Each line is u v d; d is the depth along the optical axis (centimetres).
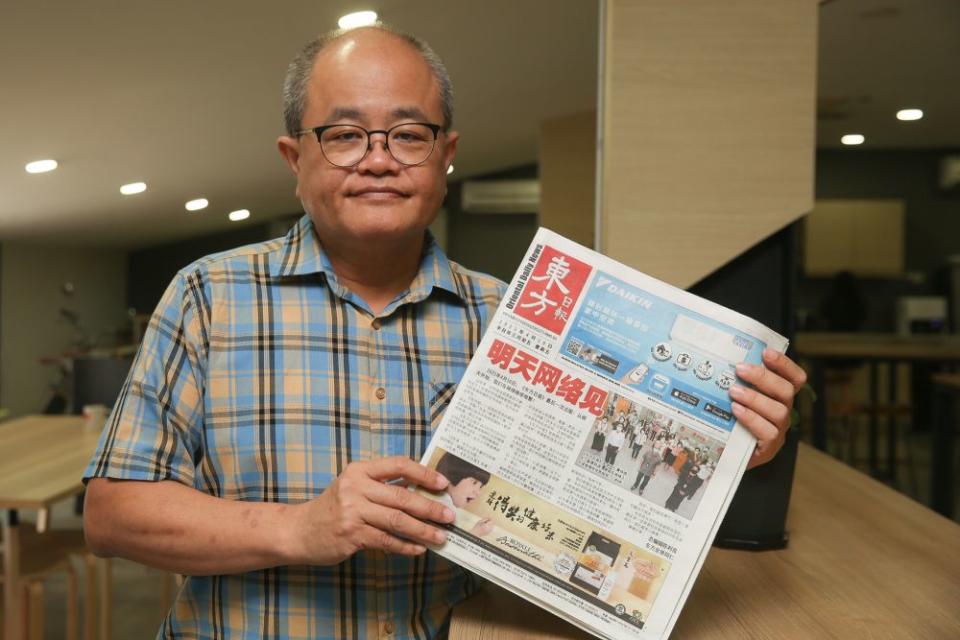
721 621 96
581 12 409
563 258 94
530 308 93
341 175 96
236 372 100
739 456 88
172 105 397
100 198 607
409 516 86
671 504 88
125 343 923
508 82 522
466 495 89
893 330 540
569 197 614
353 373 103
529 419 91
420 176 98
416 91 97
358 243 100
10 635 231
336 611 99
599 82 143
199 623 101
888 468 369
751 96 132
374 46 98
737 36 132
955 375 328
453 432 91
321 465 100
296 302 104
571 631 95
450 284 111
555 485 89
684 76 132
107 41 294
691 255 133
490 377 92
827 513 142
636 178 133
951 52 237
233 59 348
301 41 341
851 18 221
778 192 132
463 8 365
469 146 747
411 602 102
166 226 859
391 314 107
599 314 93
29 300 767
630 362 91
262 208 866
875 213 530
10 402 727
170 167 547
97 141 435
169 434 97
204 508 92
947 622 96
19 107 345
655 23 132
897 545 125
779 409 88
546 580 87
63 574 381
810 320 563
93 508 96
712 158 132
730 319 91
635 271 93
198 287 102
